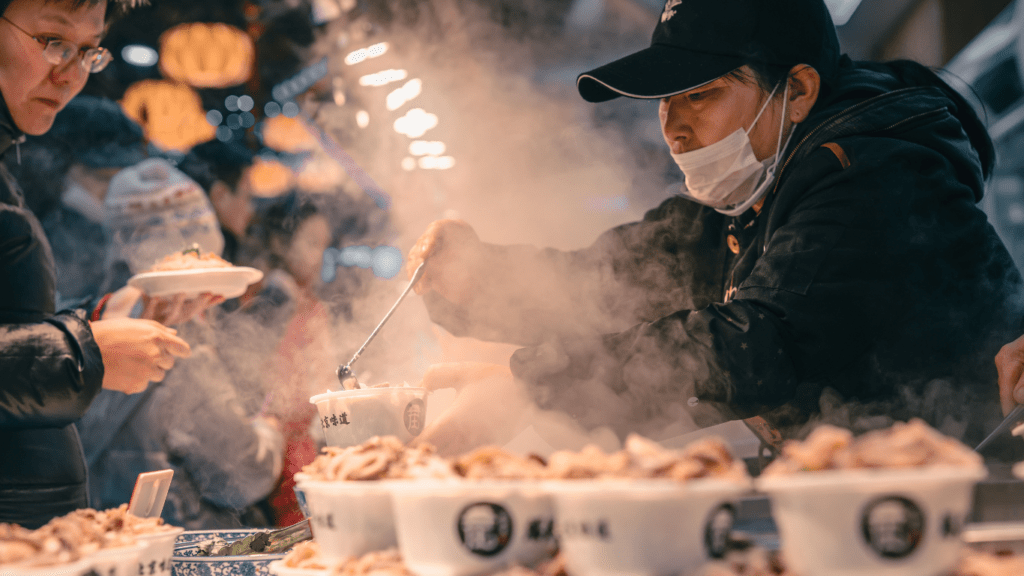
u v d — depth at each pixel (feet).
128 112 11.16
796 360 3.48
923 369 3.85
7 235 3.90
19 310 3.94
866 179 3.70
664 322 3.44
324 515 2.30
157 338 4.03
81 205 7.64
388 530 2.23
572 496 1.78
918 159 3.83
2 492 3.81
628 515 1.69
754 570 1.70
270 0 12.05
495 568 1.90
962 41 10.96
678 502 1.69
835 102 4.33
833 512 1.59
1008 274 4.07
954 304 3.82
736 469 1.77
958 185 3.92
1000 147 11.19
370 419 3.04
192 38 11.25
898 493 1.56
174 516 6.28
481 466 1.97
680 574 1.69
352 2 12.19
